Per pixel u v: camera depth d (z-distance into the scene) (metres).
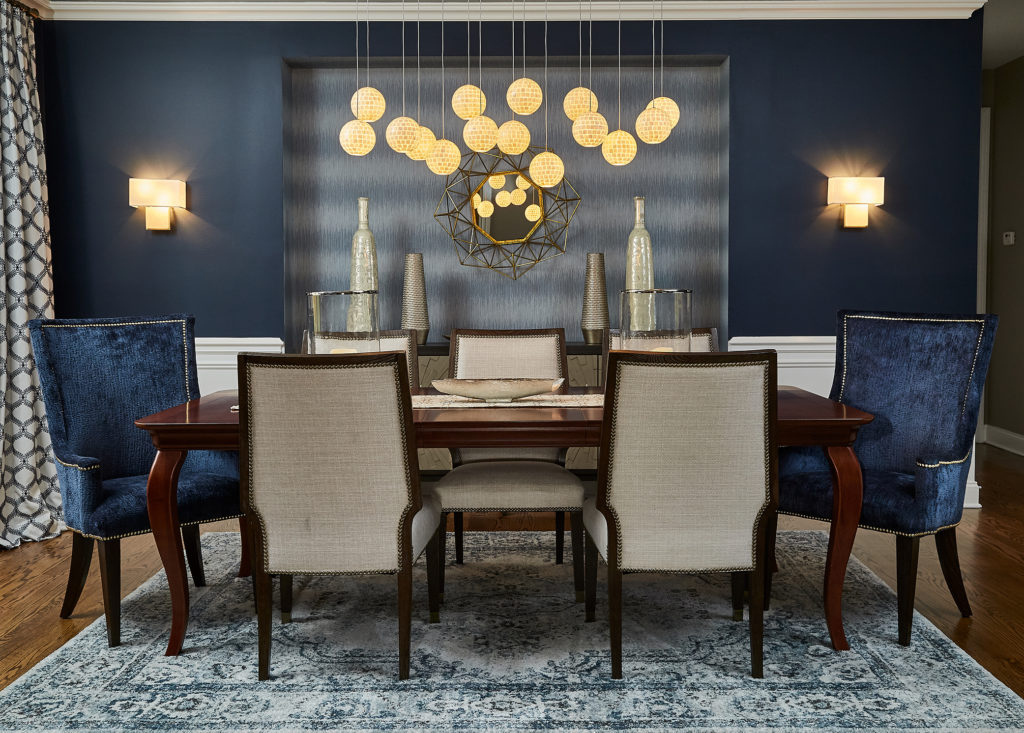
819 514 2.47
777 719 1.92
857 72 4.23
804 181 4.26
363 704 2.02
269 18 4.20
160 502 2.30
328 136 4.50
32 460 3.74
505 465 2.83
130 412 2.82
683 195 4.54
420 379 4.26
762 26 4.22
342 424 2.02
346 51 4.24
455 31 4.25
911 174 4.25
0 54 3.73
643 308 2.50
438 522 2.49
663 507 2.06
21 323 3.75
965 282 4.27
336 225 4.54
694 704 2.00
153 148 4.23
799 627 2.49
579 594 2.72
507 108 4.50
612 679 2.14
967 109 4.23
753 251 4.27
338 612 2.66
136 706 2.01
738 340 4.29
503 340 3.48
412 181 4.53
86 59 4.21
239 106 4.23
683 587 2.89
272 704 2.02
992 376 6.05
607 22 4.23
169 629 2.52
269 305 4.27
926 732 1.86
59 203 4.23
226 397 2.83
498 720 1.93
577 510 2.62
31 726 1.92
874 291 4.27
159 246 4.25
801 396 2.76
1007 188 5.75
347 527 2.08
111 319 2.84
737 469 2.04
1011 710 1.96
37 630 2.55
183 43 4.22
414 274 4.25
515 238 4.53
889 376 2.78
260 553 2.11
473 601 2.75
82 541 2.59
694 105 4.50
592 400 2.68
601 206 4.55
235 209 4.25
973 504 4.16
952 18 4.20
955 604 2.71
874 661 2.24
